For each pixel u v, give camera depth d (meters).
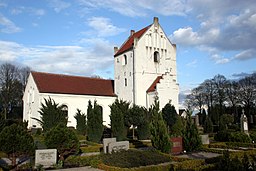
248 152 19.58
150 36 46.53
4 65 64.88
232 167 12.07
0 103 63.88
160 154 18.86
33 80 43.41
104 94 47.25
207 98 81.25
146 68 45.38
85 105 44.56
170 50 48.38
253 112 67.00
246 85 71.12
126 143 20.80
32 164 16.64
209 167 14.82
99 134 29.48
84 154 21.70
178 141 22.62
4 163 18.00
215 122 54.50
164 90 43.03
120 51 49.28
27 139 16.31
